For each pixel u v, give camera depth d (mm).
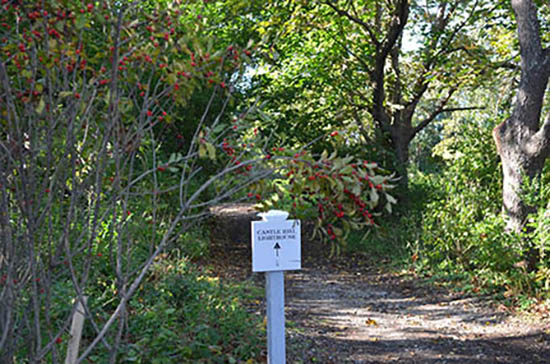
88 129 3344
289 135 15508
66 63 3021
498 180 11078
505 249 8969
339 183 3029
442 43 16766
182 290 6754
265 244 4781
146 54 3191
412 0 17359
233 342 5703
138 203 7066
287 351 6035
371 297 9648
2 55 3127
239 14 14867
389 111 18641
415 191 15547
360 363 5941
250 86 15023
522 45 9734
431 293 9570
